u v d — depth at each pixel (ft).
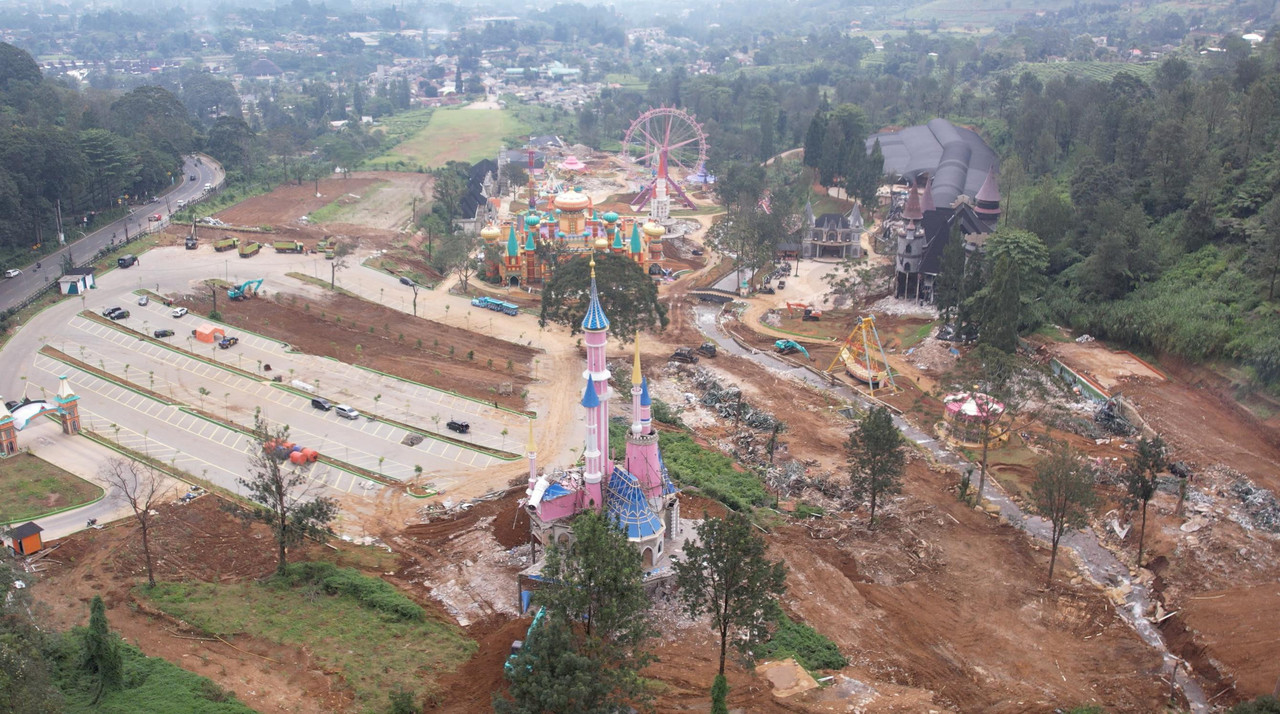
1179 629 354.95
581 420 526.98
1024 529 429.79
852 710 301.02
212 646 315.37
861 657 335.67
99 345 603.26
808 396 584.81
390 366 591.78
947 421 535.19
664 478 375.66
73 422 484.74
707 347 650.02
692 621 344.28
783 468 480.23
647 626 293.23
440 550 394.73
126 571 360.69
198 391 542.98
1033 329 652.07
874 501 423.23
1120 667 337.52
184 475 445.78
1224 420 520.01
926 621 360.28
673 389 594.65
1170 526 414.00
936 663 335.26
